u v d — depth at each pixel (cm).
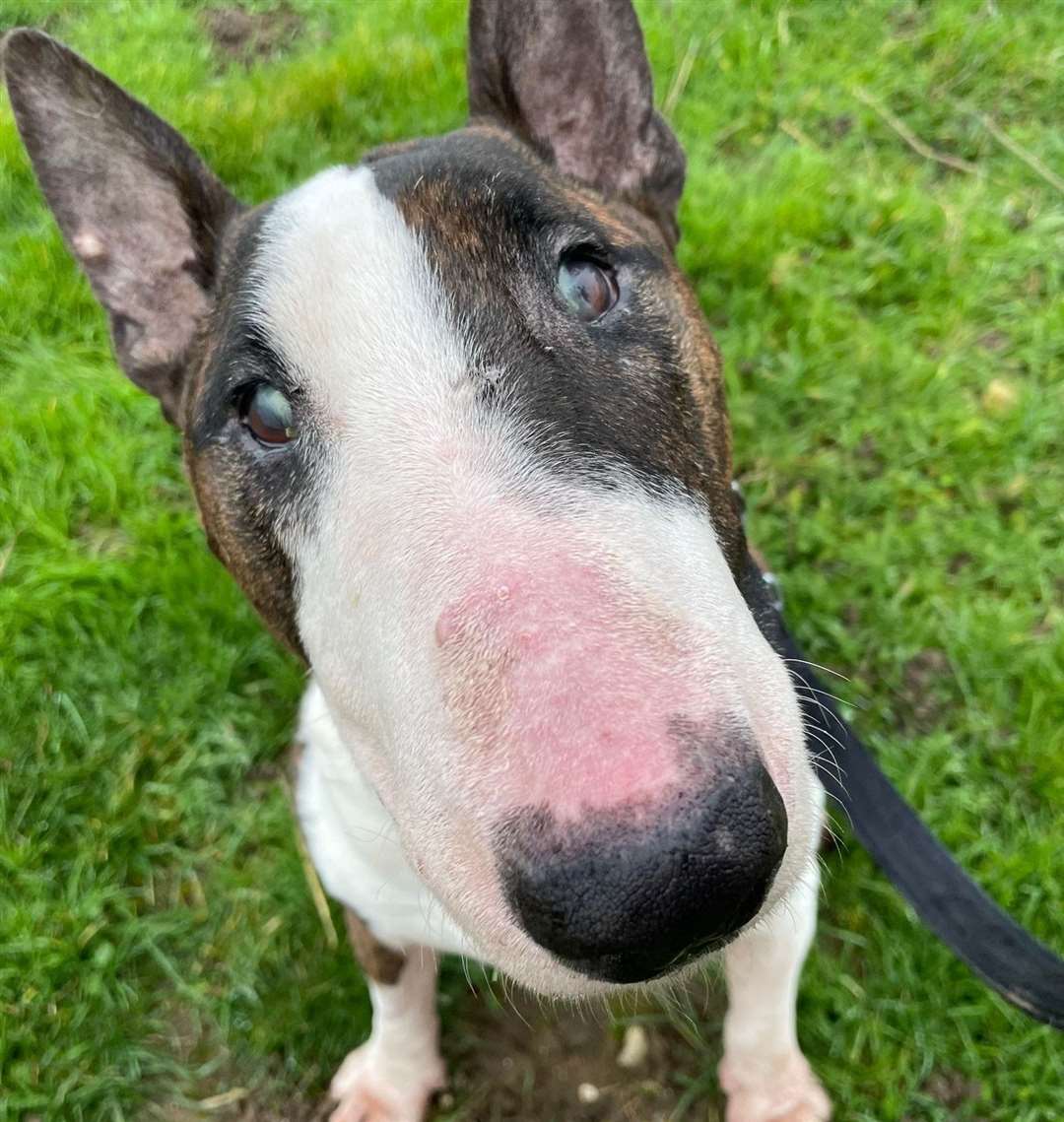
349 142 74
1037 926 45
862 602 54
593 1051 45
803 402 60
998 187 68
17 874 49
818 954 45
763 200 66
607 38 37
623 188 38
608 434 25
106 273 38
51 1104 45
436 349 25
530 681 20
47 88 35
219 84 80
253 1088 46
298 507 28
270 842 51
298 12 87
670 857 18
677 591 22
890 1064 43
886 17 77
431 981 43
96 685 55
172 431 63
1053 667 50
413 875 33
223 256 37
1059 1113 42
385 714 23
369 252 27
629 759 19
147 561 57
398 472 24
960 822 47
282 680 54
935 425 58
